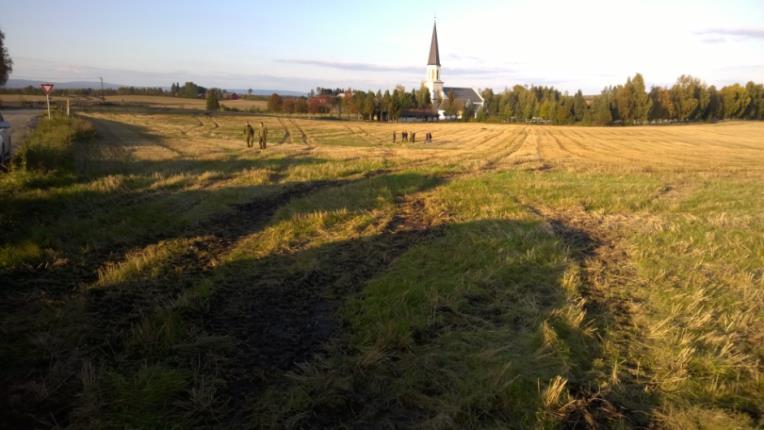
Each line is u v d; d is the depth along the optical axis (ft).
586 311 16.21
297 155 73.20
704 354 13.62
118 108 251.39
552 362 12.80
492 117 328.49
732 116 343.46
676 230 28.99
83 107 240.12
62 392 11.06
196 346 13.17
